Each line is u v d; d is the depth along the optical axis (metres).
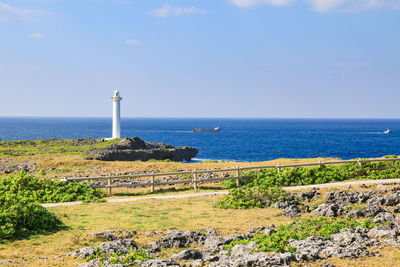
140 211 18.52
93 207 19.47
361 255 11.09
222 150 100.69
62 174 33.72
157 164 38.12
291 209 18.05
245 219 16.88
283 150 102.81
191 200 21.38
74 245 12.80
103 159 50.66
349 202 18.72
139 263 10.52
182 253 11.44
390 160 26.56
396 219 14.87
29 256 11.62
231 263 10.16
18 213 14.29
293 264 10.26
